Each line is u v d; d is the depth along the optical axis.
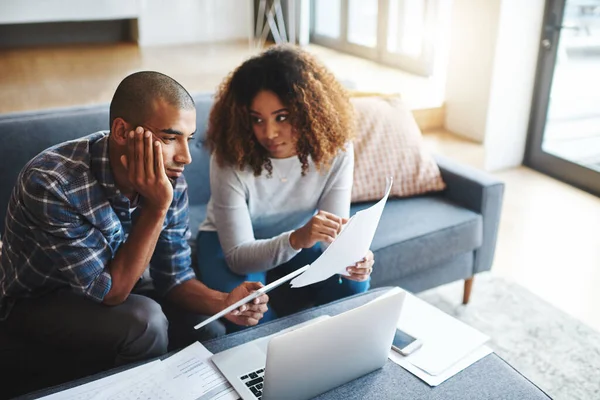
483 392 1.21
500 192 2.16
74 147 1.30
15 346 1.46
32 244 1.32
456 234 2.08
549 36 3.23
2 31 4.68
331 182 1.71
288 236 1.56
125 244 1.33
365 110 2.29
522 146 3.54
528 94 3.41
